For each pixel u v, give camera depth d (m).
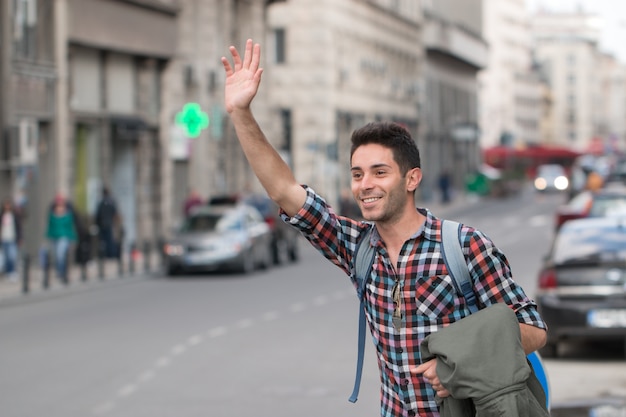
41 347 19.06
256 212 37.91
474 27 126.62
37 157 36.91
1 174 33.78
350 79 73.38
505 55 176.12
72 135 38.22
